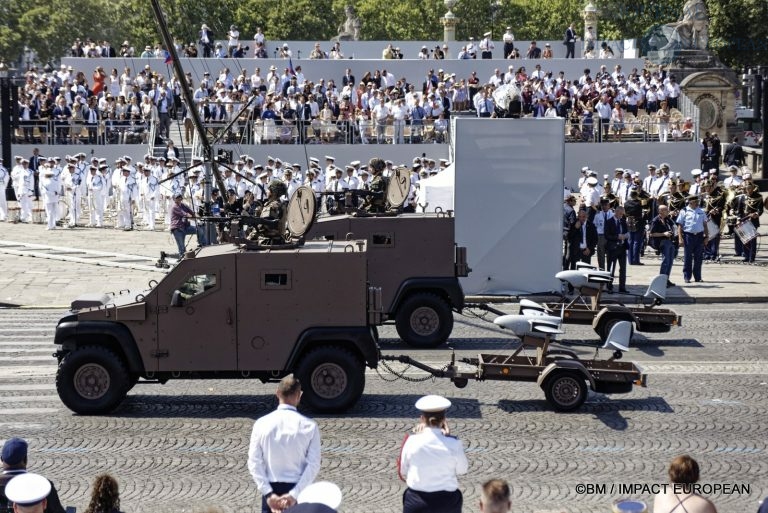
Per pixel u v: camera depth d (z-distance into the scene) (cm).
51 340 4734
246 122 9175
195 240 7562
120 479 2942
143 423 3459
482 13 18138
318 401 3534
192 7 15125
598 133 9619
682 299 5641
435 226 4550
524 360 3728
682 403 3691
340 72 10931
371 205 4741
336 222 4541
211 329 3528
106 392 3525
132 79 10300
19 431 3362
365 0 18312
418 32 18100
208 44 11069
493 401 3728
